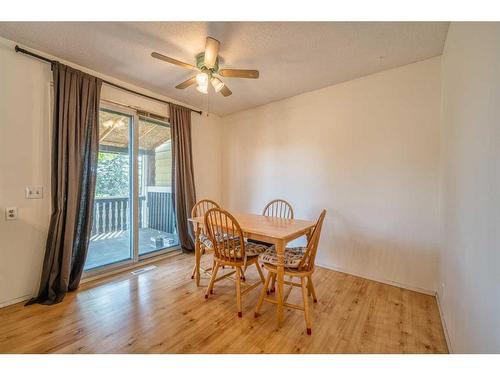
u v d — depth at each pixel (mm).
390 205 2488
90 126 2412
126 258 2945
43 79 2176
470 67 1211
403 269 2418
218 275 2693
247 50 2125
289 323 1801
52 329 1688
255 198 3713
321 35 1901
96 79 2443
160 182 3389
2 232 1979
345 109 2781
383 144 2520
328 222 2930
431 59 2238
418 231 2326
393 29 1814
